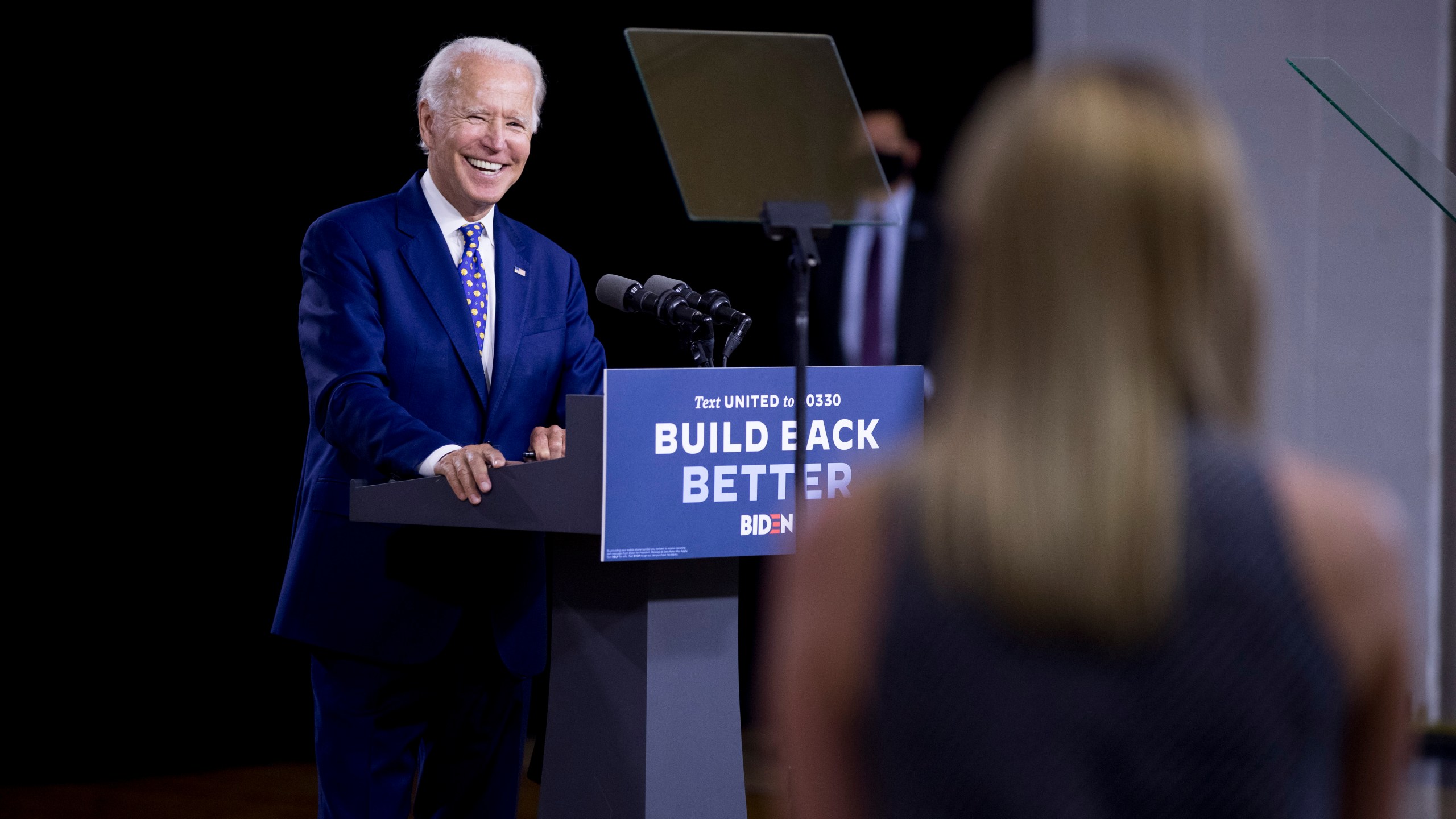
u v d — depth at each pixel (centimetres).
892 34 1078
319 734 555
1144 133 177
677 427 402
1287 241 1067
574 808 449
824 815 191
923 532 179
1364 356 1056
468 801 584
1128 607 166
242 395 919
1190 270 173
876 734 184
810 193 387
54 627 884
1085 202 174
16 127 855
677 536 403
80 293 875
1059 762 171
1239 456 174
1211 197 176
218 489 916
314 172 927
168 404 900
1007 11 1091
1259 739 168
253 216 914
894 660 180
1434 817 859
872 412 423
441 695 572
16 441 868
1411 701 179
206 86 897
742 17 1041
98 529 889
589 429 409
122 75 877
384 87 941
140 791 888
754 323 1050
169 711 919
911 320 1016
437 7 955
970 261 184
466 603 553
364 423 494
